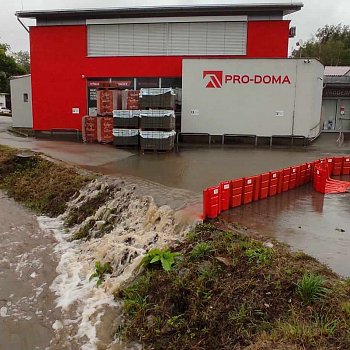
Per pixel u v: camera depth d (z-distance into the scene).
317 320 4.73
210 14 22.78
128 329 6.07
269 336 4.71
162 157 17.06
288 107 21.22
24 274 8.53
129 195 11.20
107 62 24.02
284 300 5.25
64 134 24.88
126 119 19.34
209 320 5.46
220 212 9.24
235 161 16.14
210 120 21.95
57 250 9.91
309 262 6.24
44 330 6.52
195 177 12.93
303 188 12.28
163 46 23.55
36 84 24.75
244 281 5.82
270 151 19.27
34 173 15.83
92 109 24.53
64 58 24.33
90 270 8.52
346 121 29.36
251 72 21.23
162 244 7.94
